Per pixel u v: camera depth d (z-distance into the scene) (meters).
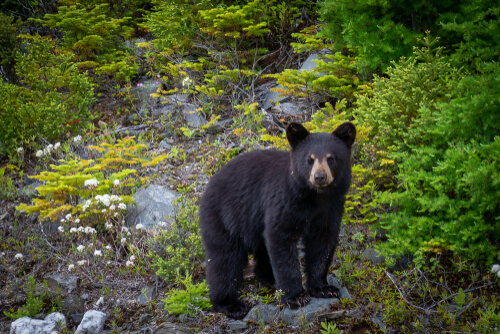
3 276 9.68
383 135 10.03
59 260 10.02
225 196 8.27
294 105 13.71
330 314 7.69
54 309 8.62
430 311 7.73
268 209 7.77
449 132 8.99
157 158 11.61
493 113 8.74
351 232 9.73
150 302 8.69
